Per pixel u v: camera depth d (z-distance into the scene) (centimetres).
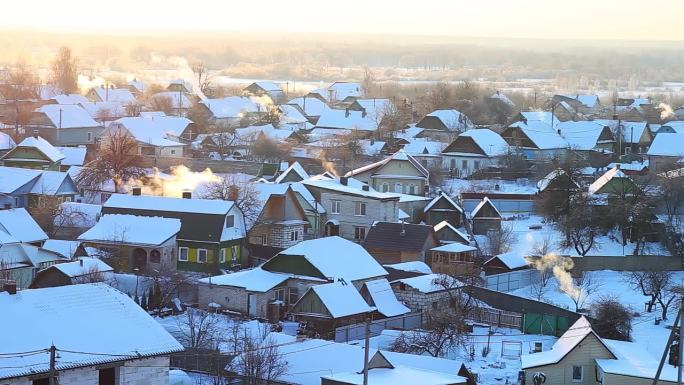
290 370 5831
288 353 6041
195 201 9131
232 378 5719
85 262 7975
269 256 9338
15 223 8744
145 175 12131
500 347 7300
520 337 7706
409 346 6925
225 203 9081
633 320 8262
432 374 5628
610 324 7719
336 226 10694
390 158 12700
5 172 11144
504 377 6594
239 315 7894
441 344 6975
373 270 8338
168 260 8862
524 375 6481
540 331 7869
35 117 17062
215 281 8088
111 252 8838
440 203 11162
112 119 19200
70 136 16838
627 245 10206
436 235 9812
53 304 4725
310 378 5728
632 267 9856
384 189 12700
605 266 9831
